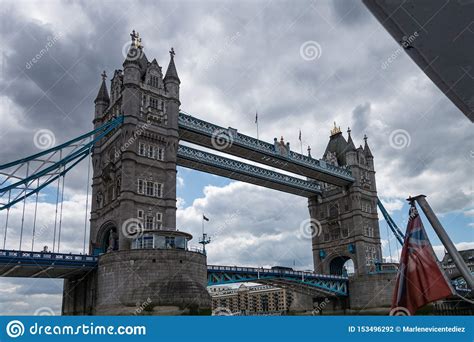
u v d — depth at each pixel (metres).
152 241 58.34
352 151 108.31
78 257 57.97
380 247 106.19
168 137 68.94
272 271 83.31
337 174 101.50
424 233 9.30
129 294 53.84
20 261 53.06
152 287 54.16
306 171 96.50
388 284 95.31
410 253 9.37
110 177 66.56
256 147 83.25
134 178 63.31
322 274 100.94
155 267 55.34
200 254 60.41
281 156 87.38
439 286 8.93
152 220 63.69
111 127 66.56
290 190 105.81
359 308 97.62
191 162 77.44
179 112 72.75
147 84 69.25
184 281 55.53
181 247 60.25
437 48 6.23
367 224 105.94
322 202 112.06
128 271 54.62
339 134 117.25
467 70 6.45
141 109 67.25
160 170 66.81
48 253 55.22
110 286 55.16
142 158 65.12
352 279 100.44
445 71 6.56
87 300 60.66
